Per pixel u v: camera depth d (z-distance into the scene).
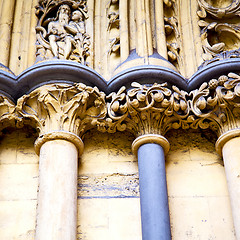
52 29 6.07
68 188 5.24
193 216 5.46
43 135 5.46
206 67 5.63
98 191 5.55
